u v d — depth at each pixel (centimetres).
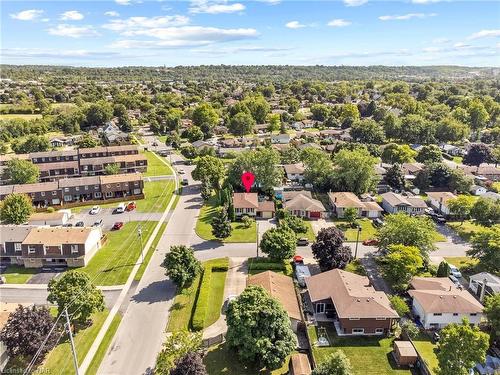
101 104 19750
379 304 4750
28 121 17375
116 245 7019
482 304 5222
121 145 14938
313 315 4984
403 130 15688
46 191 9112
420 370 4094
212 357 4228
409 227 6194
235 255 6612
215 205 9075
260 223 8075
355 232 7600
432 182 10088
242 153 10238
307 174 10175
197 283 5703
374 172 9669
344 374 3494
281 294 4981
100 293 4775
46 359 4172
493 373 3994
